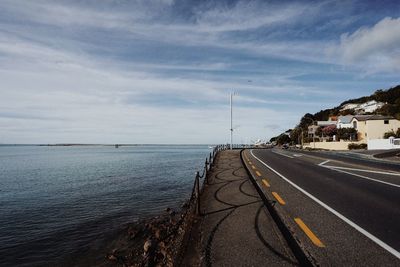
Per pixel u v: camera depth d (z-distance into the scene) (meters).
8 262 11.55
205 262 5.17
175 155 100.00
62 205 21.34
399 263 4.94
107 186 29.30
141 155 106.88
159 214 16.77
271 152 46.06
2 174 44.09
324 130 90.75
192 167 47.53
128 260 9.89
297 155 36.34
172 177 34.38
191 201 10.16
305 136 105.00
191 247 6.08
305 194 10.75
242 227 6.93
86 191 26.84
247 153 42.06
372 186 12.38
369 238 6.09
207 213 8.50
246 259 5.22
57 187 30.12
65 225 16.06
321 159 28.72
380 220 7.37
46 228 15.73
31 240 13.88
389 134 65.31
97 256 11.13
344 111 133.75
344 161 25.97
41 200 23.64
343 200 9.70
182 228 8.48
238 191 11.52
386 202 9.34
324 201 9.57
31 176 40.91
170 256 6.52
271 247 5.71
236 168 20.36
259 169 19.52
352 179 14.48
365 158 30.00
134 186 28.41
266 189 11.81
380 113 94.31
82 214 18.36
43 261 11.42
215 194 11.30
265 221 7.36
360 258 5.14
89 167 54.28
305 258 5.18
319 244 5.79
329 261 5.04
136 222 15.23
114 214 17.81
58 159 86.81
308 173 17.11
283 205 9.05
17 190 29.11
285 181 13.97
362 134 74.06
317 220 7.41
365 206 8.84
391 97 128.50
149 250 4.51
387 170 18.27
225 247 5.79
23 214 19.09
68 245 12.87
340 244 5.78
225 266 5.00
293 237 6.20
